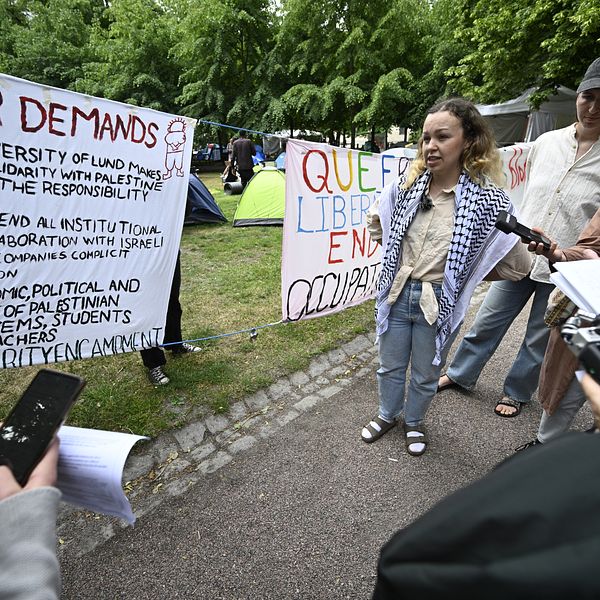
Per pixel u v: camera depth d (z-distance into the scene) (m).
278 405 2.68
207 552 1.69
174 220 2.34
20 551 0.62
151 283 2.34
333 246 3.05
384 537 1.77
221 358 3.12
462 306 1.92
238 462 2.19
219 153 22.64
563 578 0.35
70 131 1.88
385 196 2.02
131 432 2.30
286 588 1.56
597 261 1.29
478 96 10.03
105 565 1.63
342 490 2.01
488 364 3.19
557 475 0.42
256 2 18.22
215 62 18.23
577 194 2.06
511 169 4.32
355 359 3.26
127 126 2.04
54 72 23.45
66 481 0.89
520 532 0.40
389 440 2.36
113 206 2.10
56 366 2.98
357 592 1.55
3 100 1.70
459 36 9.26
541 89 8.77
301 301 2.96
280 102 17.05
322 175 2.79
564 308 1.76
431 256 1.85
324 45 16.48
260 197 7.59
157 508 1.90
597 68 1.87
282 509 1.90
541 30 7.73
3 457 0.76
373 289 3.62
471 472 2.13
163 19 21.30
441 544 0.45
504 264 1.90
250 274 4.98
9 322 1.93
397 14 14.70
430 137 1.71
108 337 2.26
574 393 1.89
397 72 14.45
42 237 1.93
